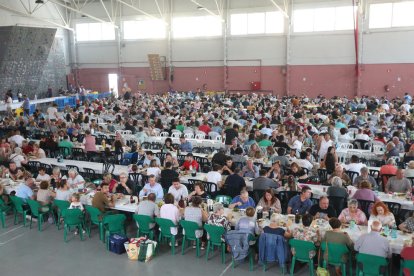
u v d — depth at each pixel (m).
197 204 7.82
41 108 27.20
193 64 31.28
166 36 31.83
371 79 26.03
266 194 8.32
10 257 8.02
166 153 12.41
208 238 7.59
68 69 35.59
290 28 27.47
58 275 7.28
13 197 9.40
